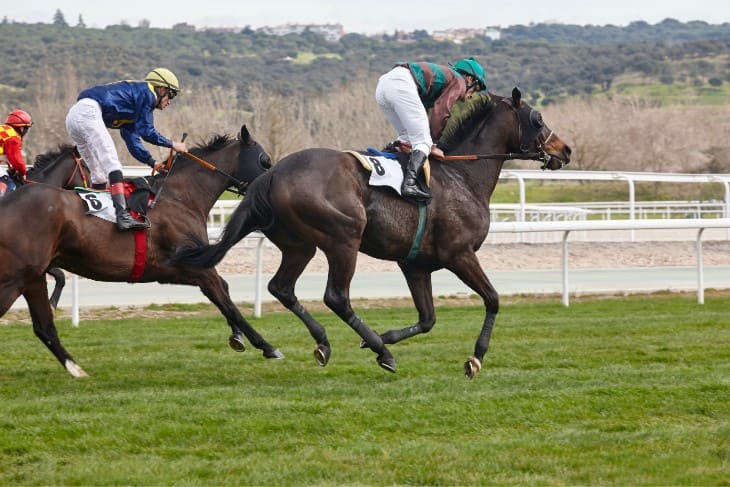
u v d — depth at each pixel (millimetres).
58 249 10172
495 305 10953
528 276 23406
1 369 11375
